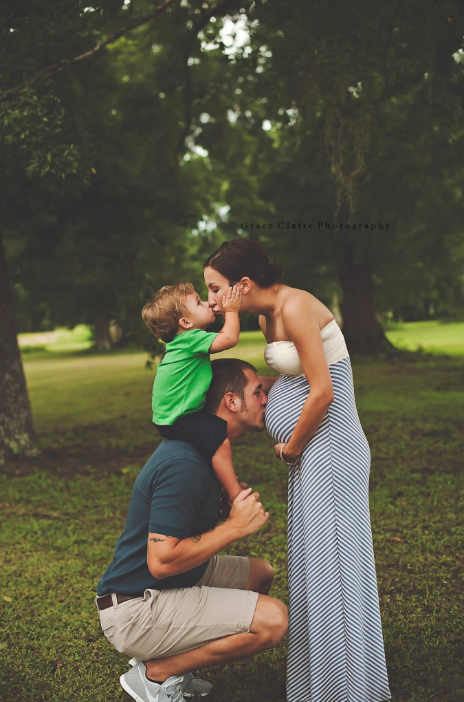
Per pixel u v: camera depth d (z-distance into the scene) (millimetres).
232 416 2596
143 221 8867
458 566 4160
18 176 7598
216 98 11602
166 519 2381
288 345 2537
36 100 5742
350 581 2537
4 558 4922
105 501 6387
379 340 19766
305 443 2541
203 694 2879
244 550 4730
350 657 2523
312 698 2553
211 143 12633
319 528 2545
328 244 17734
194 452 2496
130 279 9062
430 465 6934
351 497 2564
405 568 4195
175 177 12008
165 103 11289
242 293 2525
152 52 11984
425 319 41969
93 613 3840
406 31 5844
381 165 9203
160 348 9031
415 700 2709
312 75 5793
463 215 15812
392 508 5453
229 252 2510
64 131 6582
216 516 2617
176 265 20000
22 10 6016
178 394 2521
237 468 7414
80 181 6938
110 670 3158
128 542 2570
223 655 2582
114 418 11961
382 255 17922
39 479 7469
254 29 7375
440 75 6262
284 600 3805
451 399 11148
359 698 2516
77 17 5973
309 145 7844
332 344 2547
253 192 16891
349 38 5637
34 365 28516
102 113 9664
